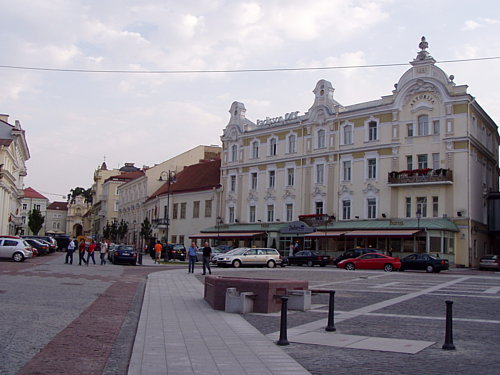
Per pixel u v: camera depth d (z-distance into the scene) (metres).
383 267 40.12
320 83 58.00
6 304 14.32
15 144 74.19
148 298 18.23
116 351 9.29
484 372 7.96
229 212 66.50
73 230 160.12
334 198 54.88
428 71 49.22
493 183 56.34
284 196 59.78
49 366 7.86
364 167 52.72
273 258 43.88
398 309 15.65
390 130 51.16
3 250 38.22
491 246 53.84
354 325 12.52
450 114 47.56
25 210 166.62
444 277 31.84
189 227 71.75
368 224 50.94
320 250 54.53
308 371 8.00
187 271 34.94
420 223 47.12
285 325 10.16
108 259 49.56
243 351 9.45
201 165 78.69
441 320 13.38
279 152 61.12
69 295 17.44
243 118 67.31
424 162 49.03
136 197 93.50
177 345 9.95
